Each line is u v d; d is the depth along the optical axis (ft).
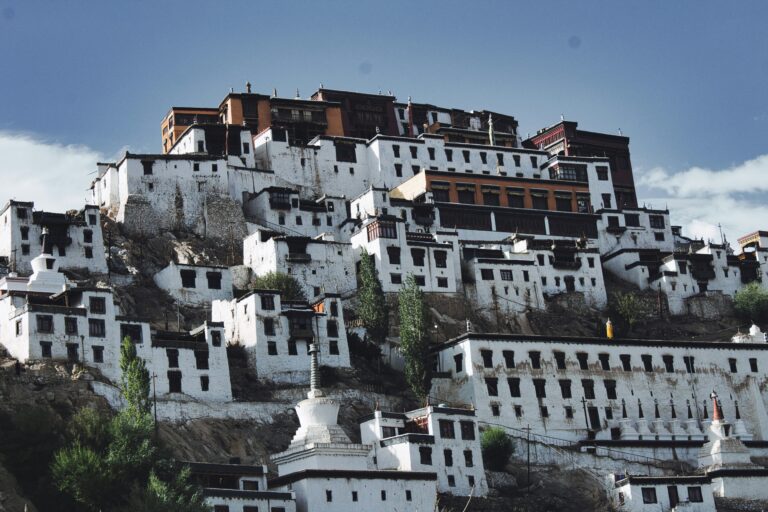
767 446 528.22
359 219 624.18
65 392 402.72
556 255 629.51
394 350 521.24
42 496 339.16
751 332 581.94
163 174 606.55
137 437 353.51
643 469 482.69
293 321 488.85
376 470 382.22
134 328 437.17
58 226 537.65
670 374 532.32
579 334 600.39
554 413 498.69
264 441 429.79
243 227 610.24
